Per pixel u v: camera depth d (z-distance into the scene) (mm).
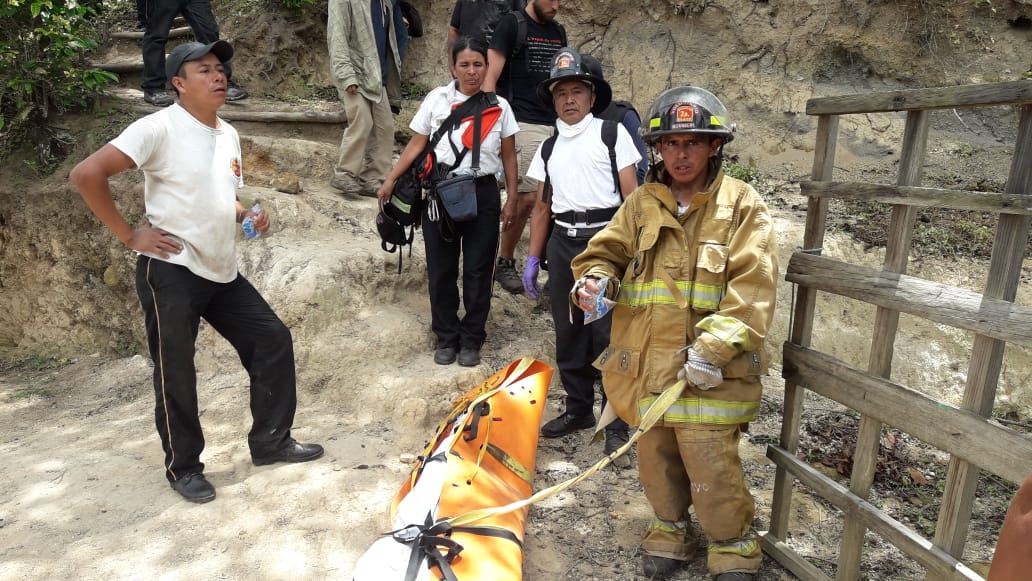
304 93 7902
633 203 3033
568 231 3906
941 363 4859
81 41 6484
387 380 4488
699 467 2863
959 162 6066
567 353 4129
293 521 3408
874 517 2736
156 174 3314
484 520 2855
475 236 4438
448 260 4512
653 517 3527
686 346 2850
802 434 4383
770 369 5227
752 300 2697
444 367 4617
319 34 8133
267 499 3555
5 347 6312
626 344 3006
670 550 3131
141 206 5871
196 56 3244
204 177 3365
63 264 6184
